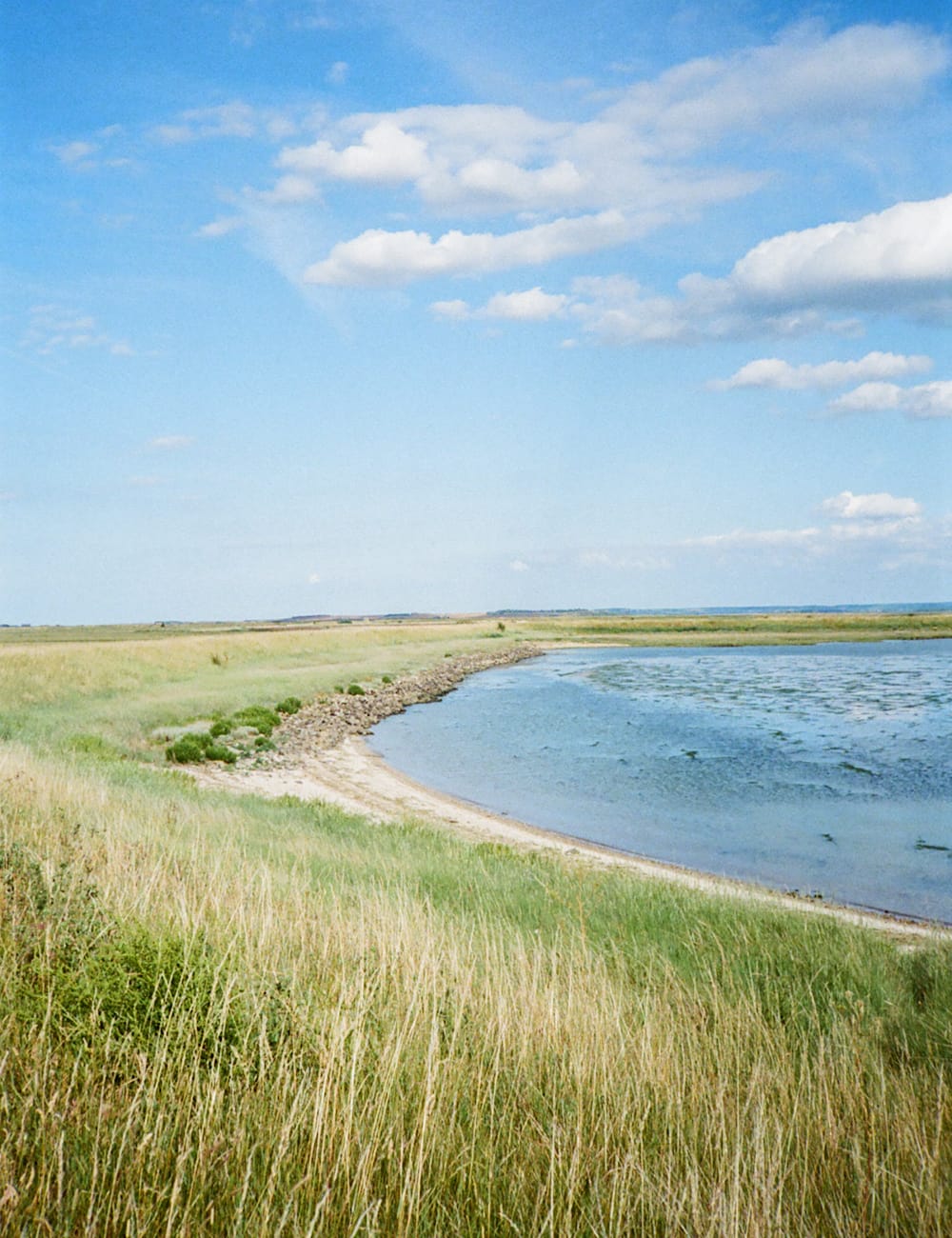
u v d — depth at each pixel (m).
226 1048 3.79
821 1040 5.46
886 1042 6.26
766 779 25.30
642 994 6.89
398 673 64.88
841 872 16.14
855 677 61.31
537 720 40.78
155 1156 2.90
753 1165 3.60
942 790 23.34
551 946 8.22
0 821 7.79
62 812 9.25
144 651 48.66
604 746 32.28
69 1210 2.60
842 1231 3.23
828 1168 3.70
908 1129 4.08
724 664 80.50
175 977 4.25
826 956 8.34
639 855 17.48
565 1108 3.86
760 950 8.52
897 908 13.99
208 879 7.38
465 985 5.32
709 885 13.71
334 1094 3.34
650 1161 3.56
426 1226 2.87
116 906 5.42
